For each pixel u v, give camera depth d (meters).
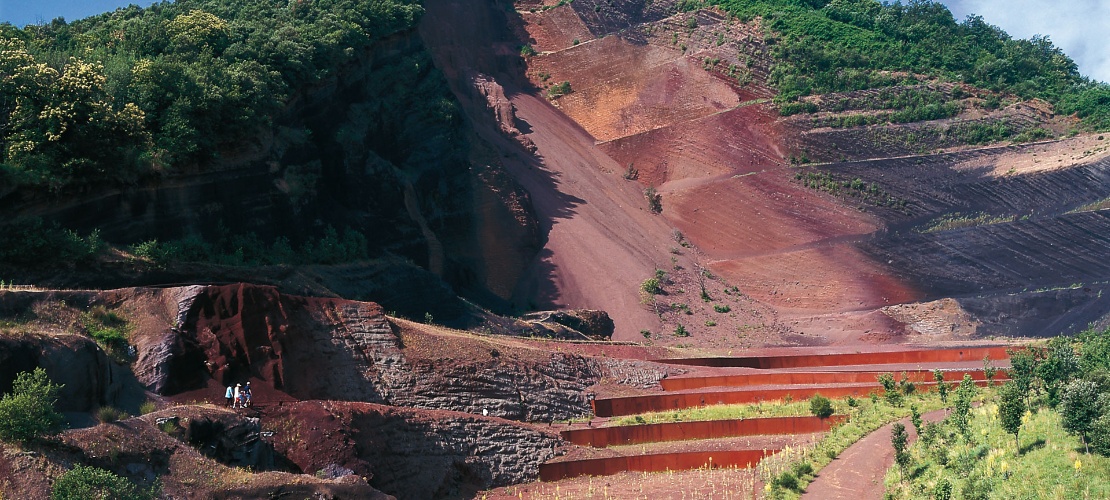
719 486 48.06
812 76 129.00
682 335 87.12
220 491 35.56
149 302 44.12
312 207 69.50
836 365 70.44
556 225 99.44
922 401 59.91
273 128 68.25
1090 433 39.28
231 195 62.06
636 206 111.31
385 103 87.44
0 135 50.38
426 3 120.81
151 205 56.28
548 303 89.25
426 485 45.88
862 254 104.19
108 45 68.12
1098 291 95.56
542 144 115.94
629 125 126.81
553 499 46.88
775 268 103.44
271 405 42.53
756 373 64.62
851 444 51.59
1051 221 104.81
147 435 35.72
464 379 52.88
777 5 145.25
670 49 136.75
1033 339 83.38
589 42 138.38
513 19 143.00
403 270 70.88
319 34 79.31
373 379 49.88
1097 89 127.81
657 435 54.91
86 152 52.25
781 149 119.12
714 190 113.62
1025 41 146.12
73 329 41.03
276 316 46.97
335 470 40.94
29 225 48.50
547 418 54.81
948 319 94.12
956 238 104.88
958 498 38.50
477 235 91.25
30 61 52.19
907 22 144.12
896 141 120.06
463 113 101.31
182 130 57.56
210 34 70.25
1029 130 120.50
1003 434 44.97
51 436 33.06
